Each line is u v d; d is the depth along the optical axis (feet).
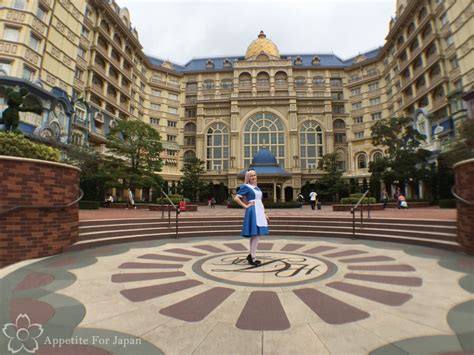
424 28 122.21
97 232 29.91
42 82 90.07
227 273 18.33
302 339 9.89
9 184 20.72
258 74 179.73
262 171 102.42
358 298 13.78
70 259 21.91
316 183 144.05
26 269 18.92
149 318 11.59
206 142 173.17
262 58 181.16
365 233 34.14
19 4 84.74
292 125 166.20
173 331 10.49
